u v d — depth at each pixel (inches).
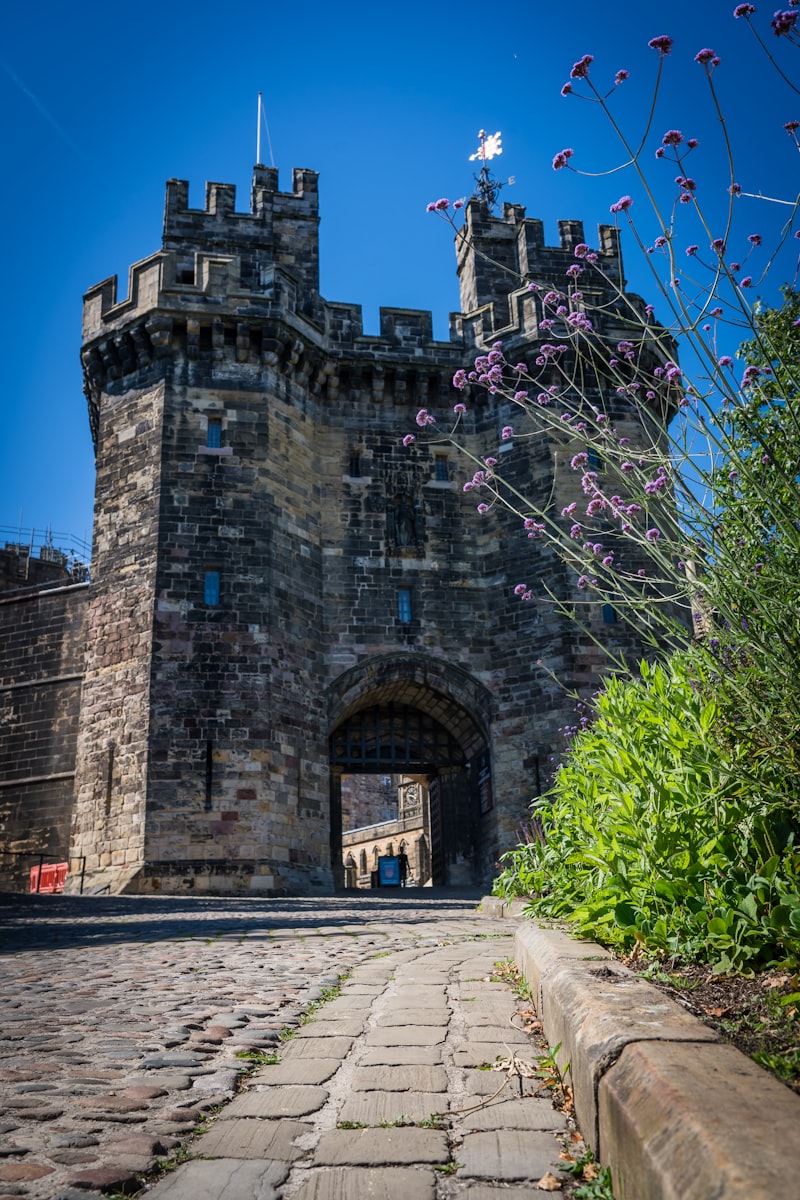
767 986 151.9
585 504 1069.1
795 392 201.3
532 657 1060.5
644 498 221.3
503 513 1118.4
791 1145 79.7
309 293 1168.2
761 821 188.2
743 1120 86.2
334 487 1117.1
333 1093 165.3
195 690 948.6
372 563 1099.9
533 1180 121.4
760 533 197.3
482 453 1157.1
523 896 502.9
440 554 1119.0
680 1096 94.6
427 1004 248.8
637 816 225.8
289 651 1007.6
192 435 1027.9
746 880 187.0
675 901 197.8
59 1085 169.3
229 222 1176.8
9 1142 137.2
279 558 1025.5
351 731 1150.3
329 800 1070.4
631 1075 110.2
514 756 1047.0
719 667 194.5
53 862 1032.8
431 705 1141.7
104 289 1111.6
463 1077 173.0
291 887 917.8
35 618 1138.7
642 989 152.9
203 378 1050.1
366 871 1962.4
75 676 1086.4
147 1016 237.9
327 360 1130.0
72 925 526.9
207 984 293.9
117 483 1040.8
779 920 162.2
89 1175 122.7
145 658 951.6
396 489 1131.9
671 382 239.0
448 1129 144.0
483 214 1274.6
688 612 980.6
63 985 293.6
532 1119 146.2
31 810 1065.5
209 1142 139.0
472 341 1182.9
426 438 1157.1
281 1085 170.6
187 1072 179.3
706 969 172.7
